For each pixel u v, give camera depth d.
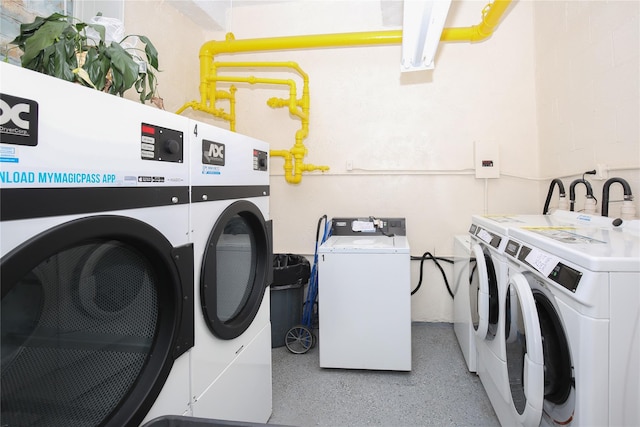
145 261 0.83
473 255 1.84
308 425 1.59
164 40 2.29
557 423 0.96
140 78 1.27
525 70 2.48
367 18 2.63
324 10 2.68
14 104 0.51
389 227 2.46
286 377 2.00
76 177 0.61
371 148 2.68
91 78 0.96
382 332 1.99
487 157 2.49
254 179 1.43
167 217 0.87
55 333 0.63
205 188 1.05
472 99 2.55
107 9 1.62
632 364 0.81
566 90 2.06
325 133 2.73
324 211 2.75
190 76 2.61
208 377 1.06
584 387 0.83
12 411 0.57
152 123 0.81
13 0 1.28
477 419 1.61
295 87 2.55
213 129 1.09
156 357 0.84
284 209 2.80
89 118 0.64
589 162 1.83
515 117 2.51
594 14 1.77
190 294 0.95
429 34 1.96
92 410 0.70
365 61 2.66
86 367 0.69
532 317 1.00
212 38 2.82
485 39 2.51
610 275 0.81
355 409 1.69
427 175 2.62
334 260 2.01
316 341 2.47
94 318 0.70
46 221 0.56
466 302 2.02
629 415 0.82
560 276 0.93
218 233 1.10
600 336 0.82
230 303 1.30
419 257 2.64
